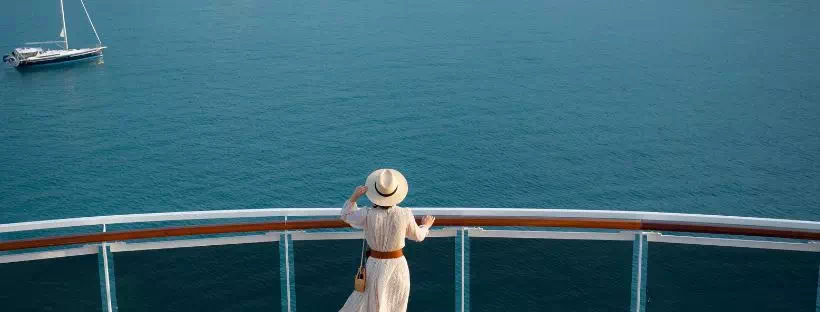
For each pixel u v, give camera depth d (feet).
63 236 15.88
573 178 251.60
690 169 259.80
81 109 325.42
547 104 332.80
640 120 312.29
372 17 537.65
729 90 355.77
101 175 252.62
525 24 513.45
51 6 579.48
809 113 318.86
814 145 280.92
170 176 253.65
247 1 602.44
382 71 389.60
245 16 540.52
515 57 421.18
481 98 340.18
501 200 236.22
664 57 421.18
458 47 443.73
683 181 249.75
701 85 364.58
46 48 443.73
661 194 239.91
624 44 453.17
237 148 278.67
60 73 387.34
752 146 280.72
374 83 366.43
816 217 223.10
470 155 270.05
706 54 425.28
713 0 590.14
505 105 330.75
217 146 281.33
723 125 305.12
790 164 262.67
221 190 243.19
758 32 478.18
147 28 498.28
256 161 265.95
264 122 308.60
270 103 335.26
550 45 450.30
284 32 486.38
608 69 395.75
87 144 281.74
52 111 322.75
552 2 596.70
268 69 395.75
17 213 223.10
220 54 427.74
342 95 345.51
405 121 306.96
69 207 229.04
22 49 400.06
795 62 402.31
